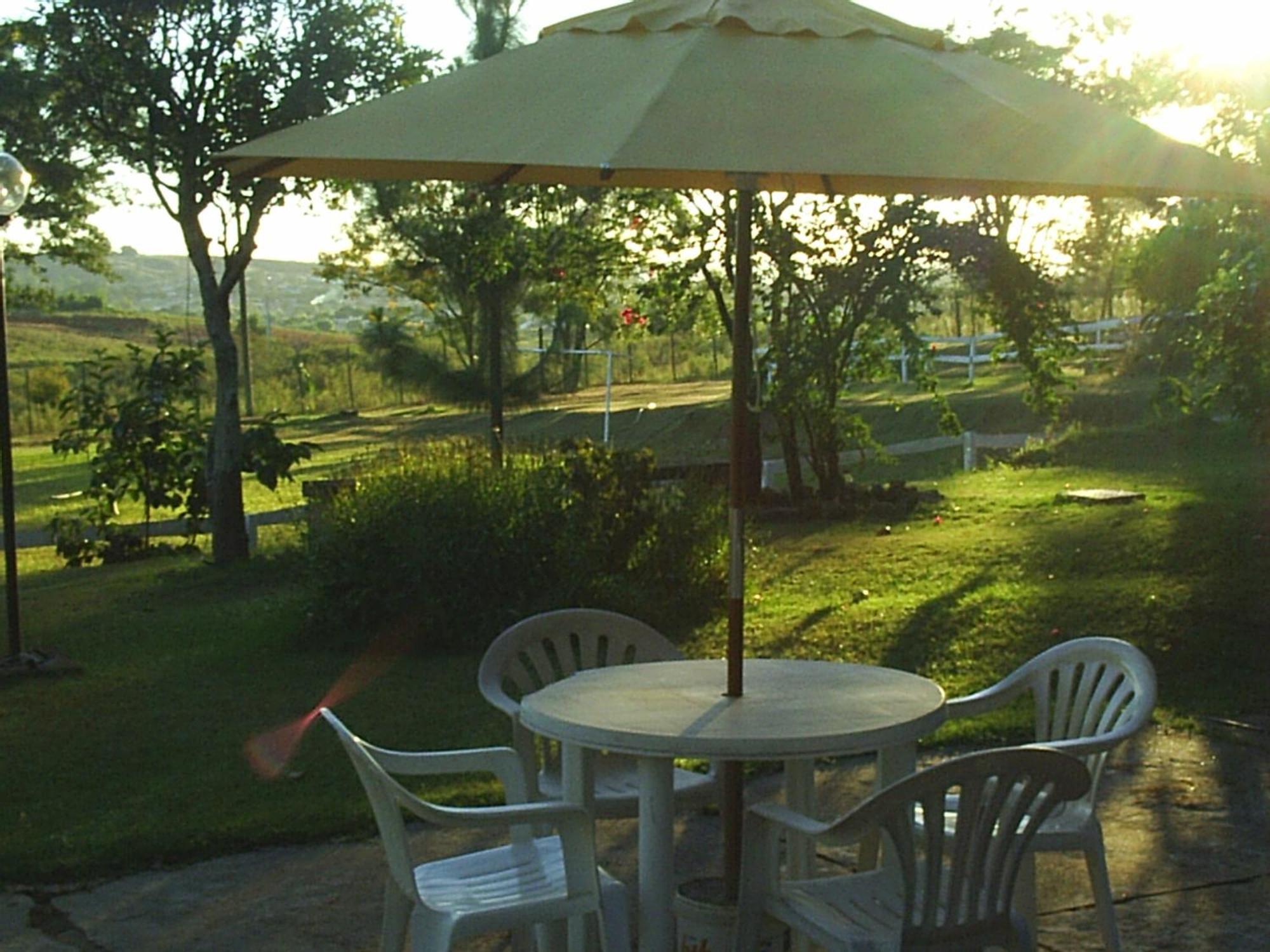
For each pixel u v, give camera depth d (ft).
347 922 16.31
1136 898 16.60
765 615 35.01
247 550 49.37
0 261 31.81
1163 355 39.04
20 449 116.26
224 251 49.19
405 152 11.89
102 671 31.14
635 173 16.83
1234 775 21.33
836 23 13.80
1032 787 11.27
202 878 17.84
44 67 46.29
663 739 12.19
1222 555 36.60
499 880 12.82
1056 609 32.65
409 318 58.08
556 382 56.08
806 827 11.62
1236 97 34.86
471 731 25.08
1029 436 68.33
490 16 47.67
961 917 11.30
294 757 23.45
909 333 52.13
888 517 51.08
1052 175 11.65
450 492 33.91
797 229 51.44
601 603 33.37
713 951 13.62
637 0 14.46
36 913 16.70
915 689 14.03
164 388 54.29
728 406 84.58
